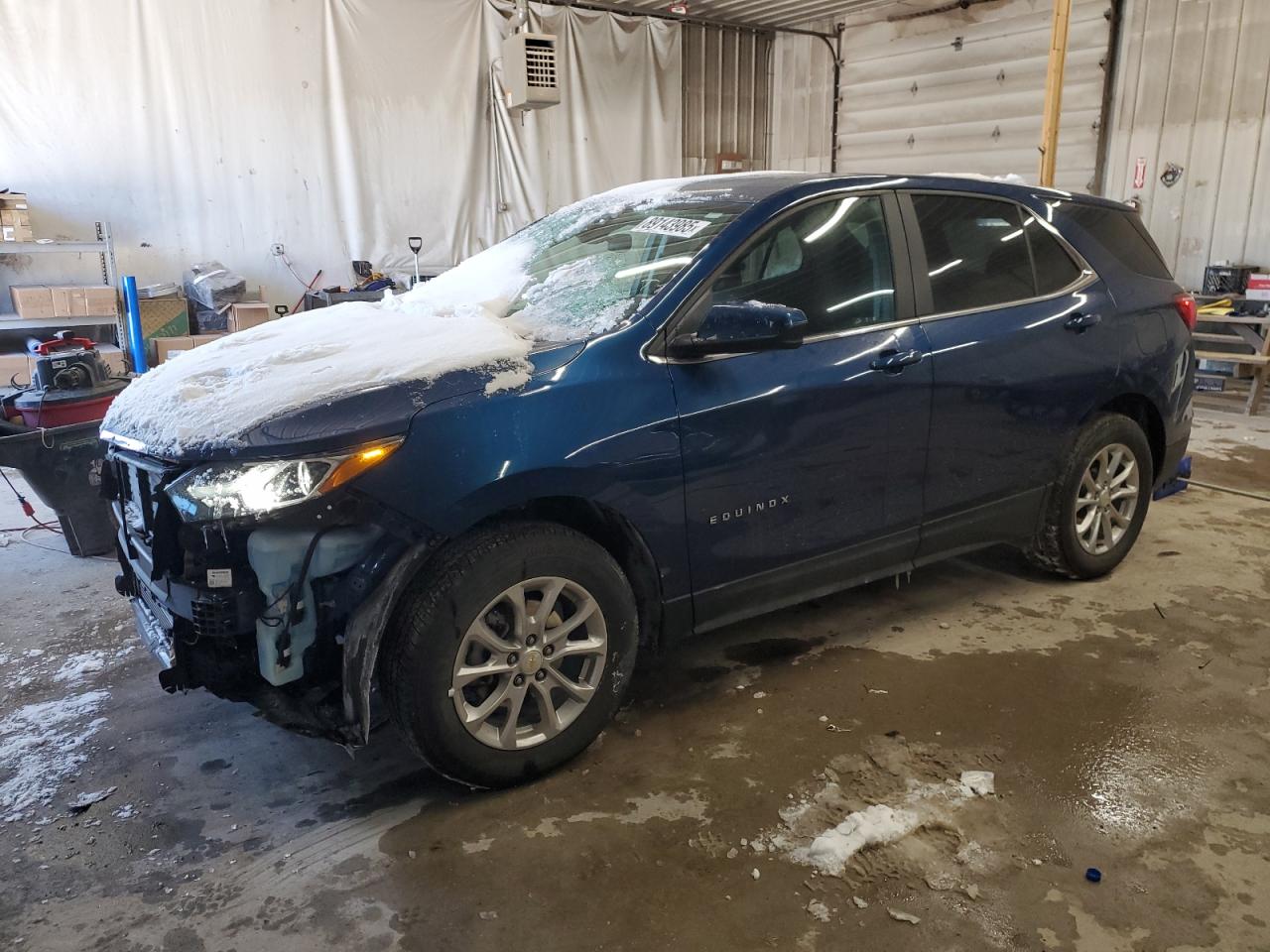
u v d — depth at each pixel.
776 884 2.15
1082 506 3.81
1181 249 9.23
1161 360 3.87
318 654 2.35
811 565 3.02
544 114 10.72
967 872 2.18
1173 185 9.17
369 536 2.29
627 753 2.71
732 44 12.26
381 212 9.86
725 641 3.45
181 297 8.45
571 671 2.67
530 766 2.52
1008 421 3.40
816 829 2.35
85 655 3.47
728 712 2.93
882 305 3.12
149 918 2.09
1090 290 3.68
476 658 2.42
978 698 2.99
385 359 2.44
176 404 2.45
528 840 2.33
